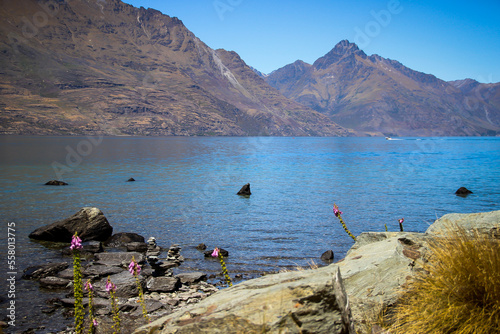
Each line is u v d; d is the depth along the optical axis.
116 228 22.19
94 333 8.45
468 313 4.37
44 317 9.84
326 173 61.94
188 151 143.50
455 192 38.12
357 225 23.09
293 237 20.09
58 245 18.11
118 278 12.57
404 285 5.27
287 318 3.81
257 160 97.00
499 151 153.00
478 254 4.68
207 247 18.17
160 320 4.41
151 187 41.84
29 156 100.38
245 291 4.64
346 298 4.04
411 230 21.84
